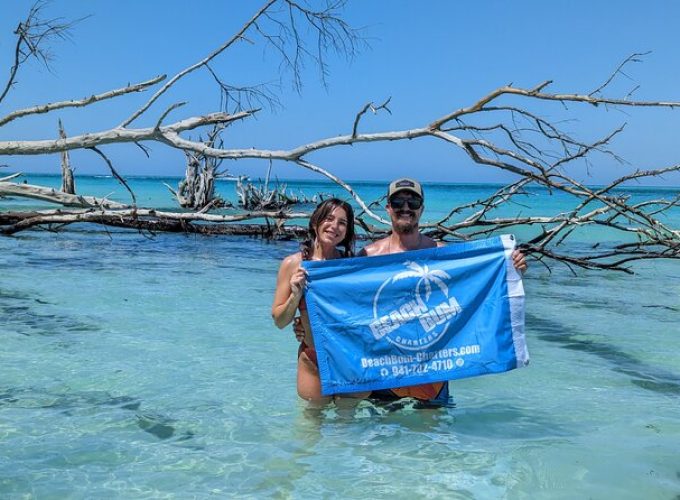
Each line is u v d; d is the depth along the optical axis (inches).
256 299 374.3
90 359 244.7
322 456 159.0
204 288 407.8
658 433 178.2
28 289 390.6
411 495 139.2
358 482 145.0
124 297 371.9
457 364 185.0
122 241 685.3
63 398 200.1
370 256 185.3
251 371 232.8
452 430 178.5
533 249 381.1
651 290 450.6
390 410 193.5
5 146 372.2
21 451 158.4
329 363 184.5
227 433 173.2
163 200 1830.7
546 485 144.8
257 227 638.5
